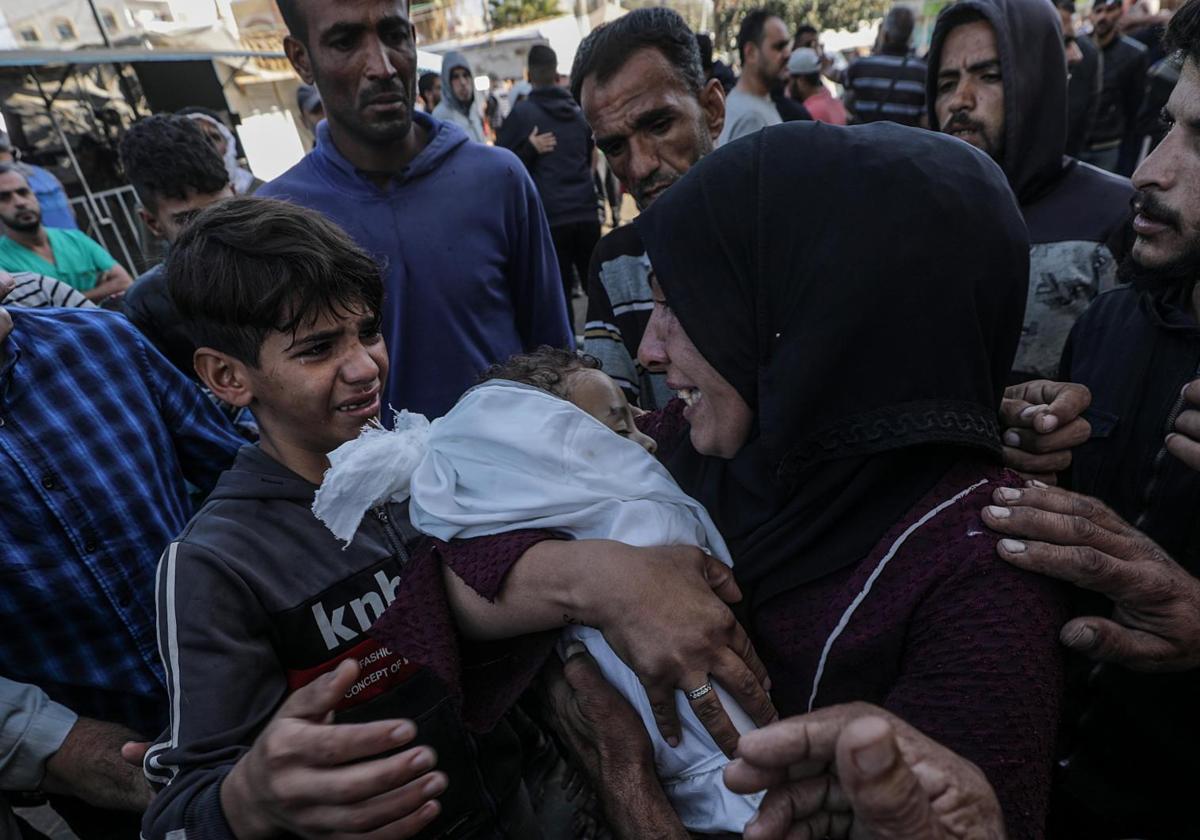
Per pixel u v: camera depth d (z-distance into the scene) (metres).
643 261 1.77
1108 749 1.16
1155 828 1.14
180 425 1.59
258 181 7.50
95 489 1.37
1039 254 1.80
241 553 1.01
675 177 1.80
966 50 1.86
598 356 1.86
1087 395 0.98
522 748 1.32
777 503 0.89
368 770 0.68
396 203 1.92
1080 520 0.76
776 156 0.84
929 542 0.78
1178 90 1.04
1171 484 1.14
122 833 1.42
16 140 6.19
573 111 5.46
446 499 0.92
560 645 0.94
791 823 0.56
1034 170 1.83
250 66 8.51
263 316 1.03
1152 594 0.77
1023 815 0.64
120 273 3.64
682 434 1.17
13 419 1.32
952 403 0.77
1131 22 6.00
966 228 0.78
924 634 0.74
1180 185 1.05
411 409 2.00
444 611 0.89
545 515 0.89
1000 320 0.82
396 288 1.91
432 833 1.07
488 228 2.02
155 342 1.91
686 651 0.76
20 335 1.37
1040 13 1.80
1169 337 1.18
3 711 1.20
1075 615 0.95
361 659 1.07
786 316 0.82
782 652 0.86
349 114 1.80
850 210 0.78
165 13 7.57
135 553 1.42
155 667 1.44
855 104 4.82
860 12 23.53
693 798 0.84
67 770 1.20
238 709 0.91
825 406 0.80
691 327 0.86
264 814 0.72
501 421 0.94
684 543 0.89
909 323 0.77
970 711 0.68
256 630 0.99
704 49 2.35
